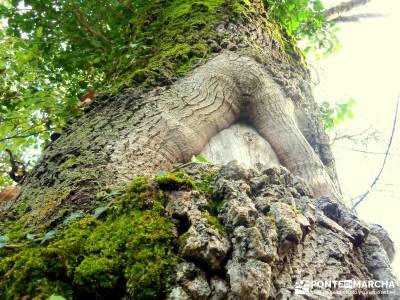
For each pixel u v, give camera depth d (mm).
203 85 2619
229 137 2545
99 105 2473
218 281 1165
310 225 1495
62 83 5250
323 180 2486
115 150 1986
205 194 1497
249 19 3457
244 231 1254
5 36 4898
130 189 1449
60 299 1047
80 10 5074
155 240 1260
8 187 2215
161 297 1133
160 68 2688
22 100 4242
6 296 1129
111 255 1229
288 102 2967
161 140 2186
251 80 2787
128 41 3938
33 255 1230
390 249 1751
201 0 3615
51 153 2084
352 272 1440
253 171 1692
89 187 1694
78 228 1347
